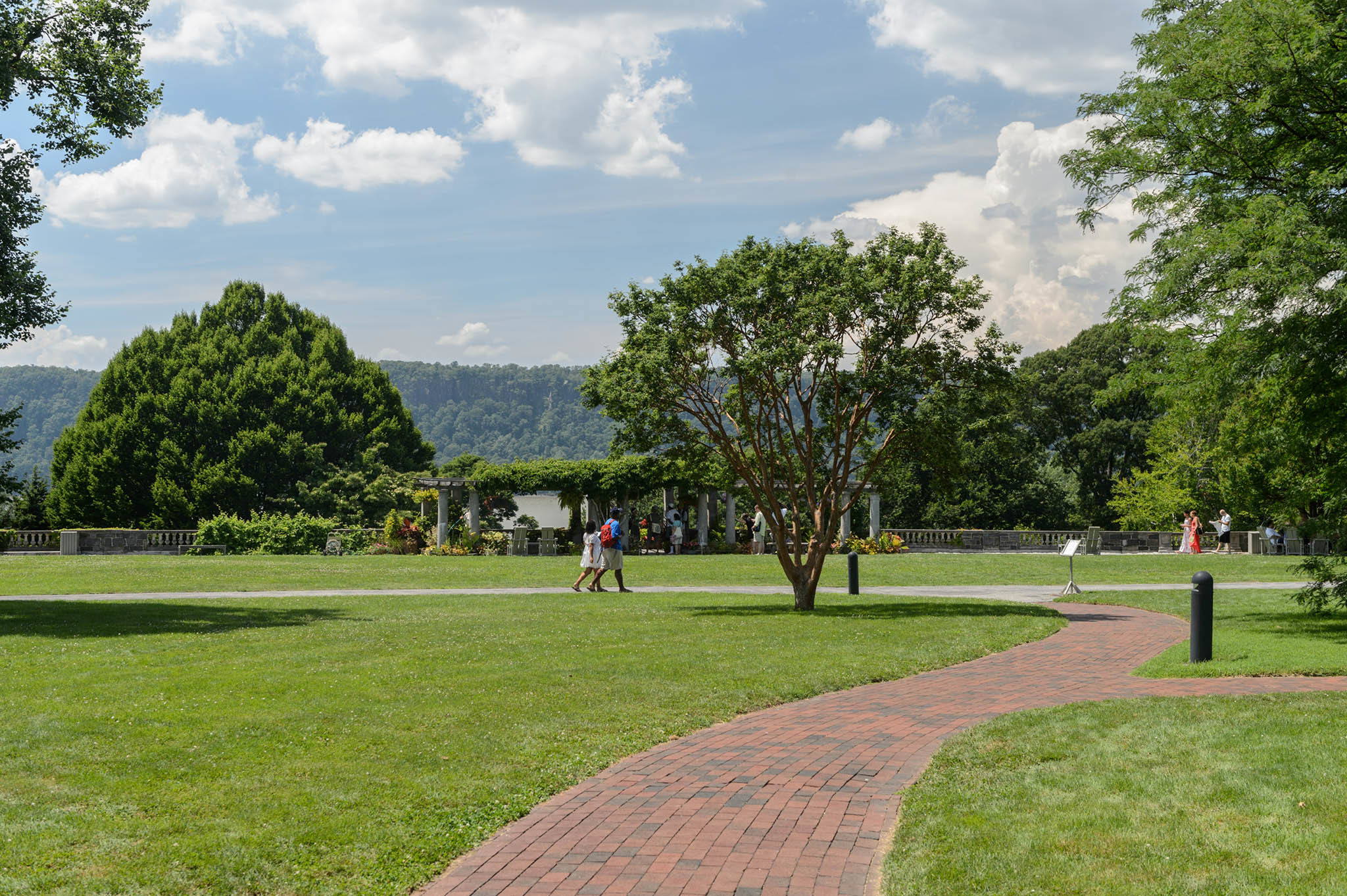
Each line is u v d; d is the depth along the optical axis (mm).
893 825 6652
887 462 21594
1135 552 44844
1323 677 11430
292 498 58906
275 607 20516
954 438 20484
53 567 30469
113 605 20297
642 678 11867
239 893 5484
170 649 13867
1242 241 13969
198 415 59656
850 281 19688
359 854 6074
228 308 67625
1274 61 13828
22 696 10406
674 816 6891
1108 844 5914
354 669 12297
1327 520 16078
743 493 36500
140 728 9031
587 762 8266
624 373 20297
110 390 62594
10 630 15930
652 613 19391
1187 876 5395
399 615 18844
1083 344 69312
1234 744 8086
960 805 6824
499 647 14305
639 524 48250
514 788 7484
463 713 9867
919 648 14680
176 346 64375
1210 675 11859
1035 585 27797
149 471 58750
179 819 6598
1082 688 11516
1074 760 7906
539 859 6082
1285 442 16203
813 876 5723
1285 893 5129
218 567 31109
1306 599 16469
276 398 61688
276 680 11422
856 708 10609
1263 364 14484
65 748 8297
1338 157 14609
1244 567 32656
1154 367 17344
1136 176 16719
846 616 18859
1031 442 70125
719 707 10469
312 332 68062
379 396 66188
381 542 43781
